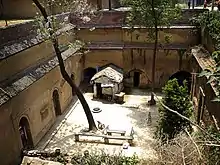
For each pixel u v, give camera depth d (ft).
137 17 61.93
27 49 49.26
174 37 70.90
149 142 50.37
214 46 50.11
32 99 49.26
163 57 73.05
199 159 24.17
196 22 67.97
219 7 66.90
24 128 48.14
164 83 75.31
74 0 69.41
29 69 49.85
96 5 81.51
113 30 73.87
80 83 78.59
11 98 41.34
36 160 37.14
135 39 73.26
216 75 17.74
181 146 25.04
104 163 32.68
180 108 42.22
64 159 39.93
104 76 68.13
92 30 74.90
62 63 50.85
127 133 54.13
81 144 51.31
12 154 43.04
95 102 68.90
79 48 72.84
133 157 34.40
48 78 55.77
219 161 24.41
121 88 72.54
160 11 59.52
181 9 65.16
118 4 97.60
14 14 71.05
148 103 67.21
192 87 65.26
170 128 42.73
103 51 75.87
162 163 27.25
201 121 50.37
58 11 67.00
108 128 56.08
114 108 65.57
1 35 42.45
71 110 65.05
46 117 55.62
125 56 74.90
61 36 64.90
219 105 37.47
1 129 40.19
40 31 48.80
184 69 72.59
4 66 42.52
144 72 75.36
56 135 54.65
